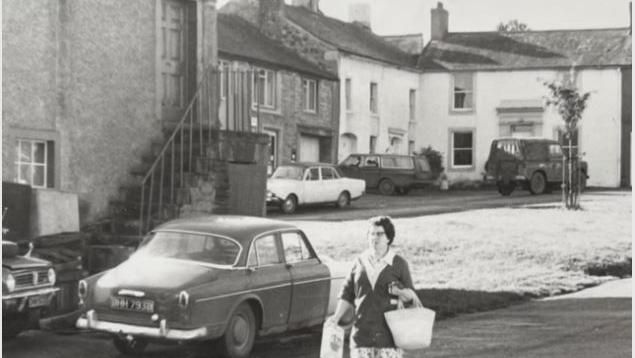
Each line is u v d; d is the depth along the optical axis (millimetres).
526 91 50594
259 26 45594
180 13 19141
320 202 31812
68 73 16234
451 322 14117
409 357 11062
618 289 18500
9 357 10883
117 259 14695
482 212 30781
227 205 17531
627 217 29734
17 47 15219
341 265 13148
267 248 11812
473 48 52656
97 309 11008
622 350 11531
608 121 49344
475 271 19625
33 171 15789
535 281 18703
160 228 11898
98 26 16906
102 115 17000
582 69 49750
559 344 12000
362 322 8094
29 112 15477
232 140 17781
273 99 39406
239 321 11219
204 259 11344
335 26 48969
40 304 11117
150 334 10609
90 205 16703
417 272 19266
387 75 48812
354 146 45844
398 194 41562
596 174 49562
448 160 51562
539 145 40906
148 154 18016
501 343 12086
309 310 12344
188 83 19141
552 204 34594
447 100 51656
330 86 43781
